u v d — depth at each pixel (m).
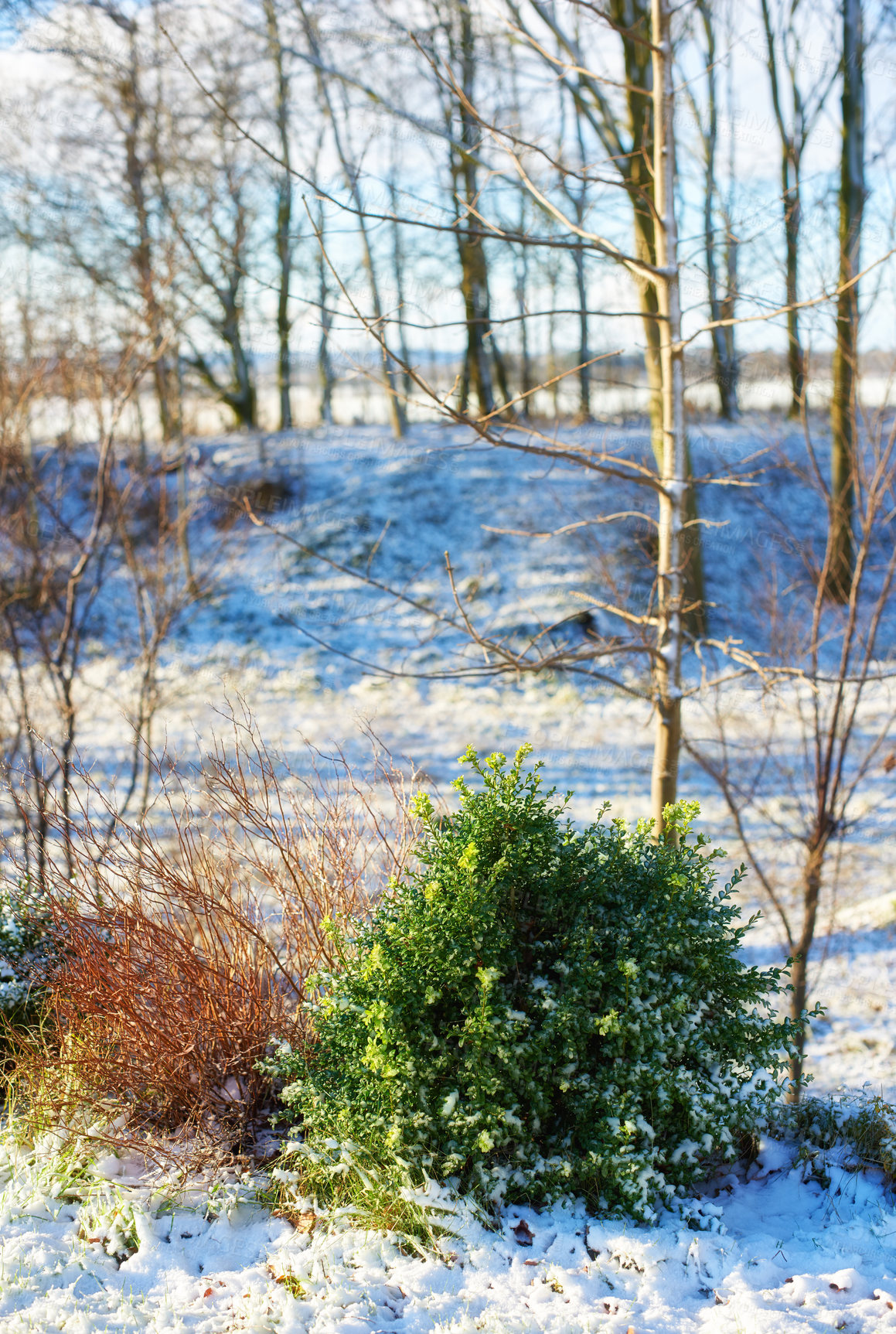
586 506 16.83
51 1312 2.54
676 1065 2.90
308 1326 2.48
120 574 14.49
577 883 3.08
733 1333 2.38
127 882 3.48
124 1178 3.16
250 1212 3.01
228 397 23.36
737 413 17.12
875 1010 5.85
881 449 4.34
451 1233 2.76
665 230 3.90
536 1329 2.42
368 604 15.58
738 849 8.09
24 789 4.45
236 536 13.84
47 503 6.41
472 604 15.29
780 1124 3.46
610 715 12.27
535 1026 2.85
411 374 3.30
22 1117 3.37
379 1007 2.74
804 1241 2.81
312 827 3.89
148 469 7.07
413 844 3.89
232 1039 3.46
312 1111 3.00
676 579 4.13
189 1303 2.62
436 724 11.92
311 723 11.76
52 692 8.53
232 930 3.63
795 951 4.29
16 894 3.90
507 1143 2.83
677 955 2.91
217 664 13.66
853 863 7.70
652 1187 2.81
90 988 3.38
